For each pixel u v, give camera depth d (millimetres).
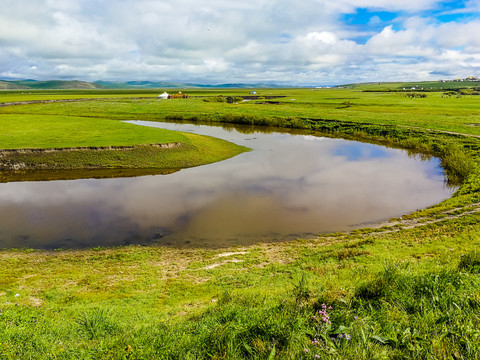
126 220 22938
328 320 5367
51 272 15539
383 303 6328
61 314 9555
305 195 28453
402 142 53500
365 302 6461
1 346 6023
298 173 36156
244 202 26547
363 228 21266
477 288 6586
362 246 16625
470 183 29797
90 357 5273
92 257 17484
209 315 7316
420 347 4523
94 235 20594
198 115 84875
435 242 16203
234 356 4605
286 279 13094
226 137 60688
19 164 36406
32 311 9242
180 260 17016
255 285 12727
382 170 37812
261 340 4988
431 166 39625
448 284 6762
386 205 25875
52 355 5562
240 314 6449
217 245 19141
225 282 13531
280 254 17203
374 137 59562
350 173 36312
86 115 81688
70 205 25938
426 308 5715
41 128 50562
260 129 71812
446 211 22656
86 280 14445
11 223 22406
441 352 4398
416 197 27844
